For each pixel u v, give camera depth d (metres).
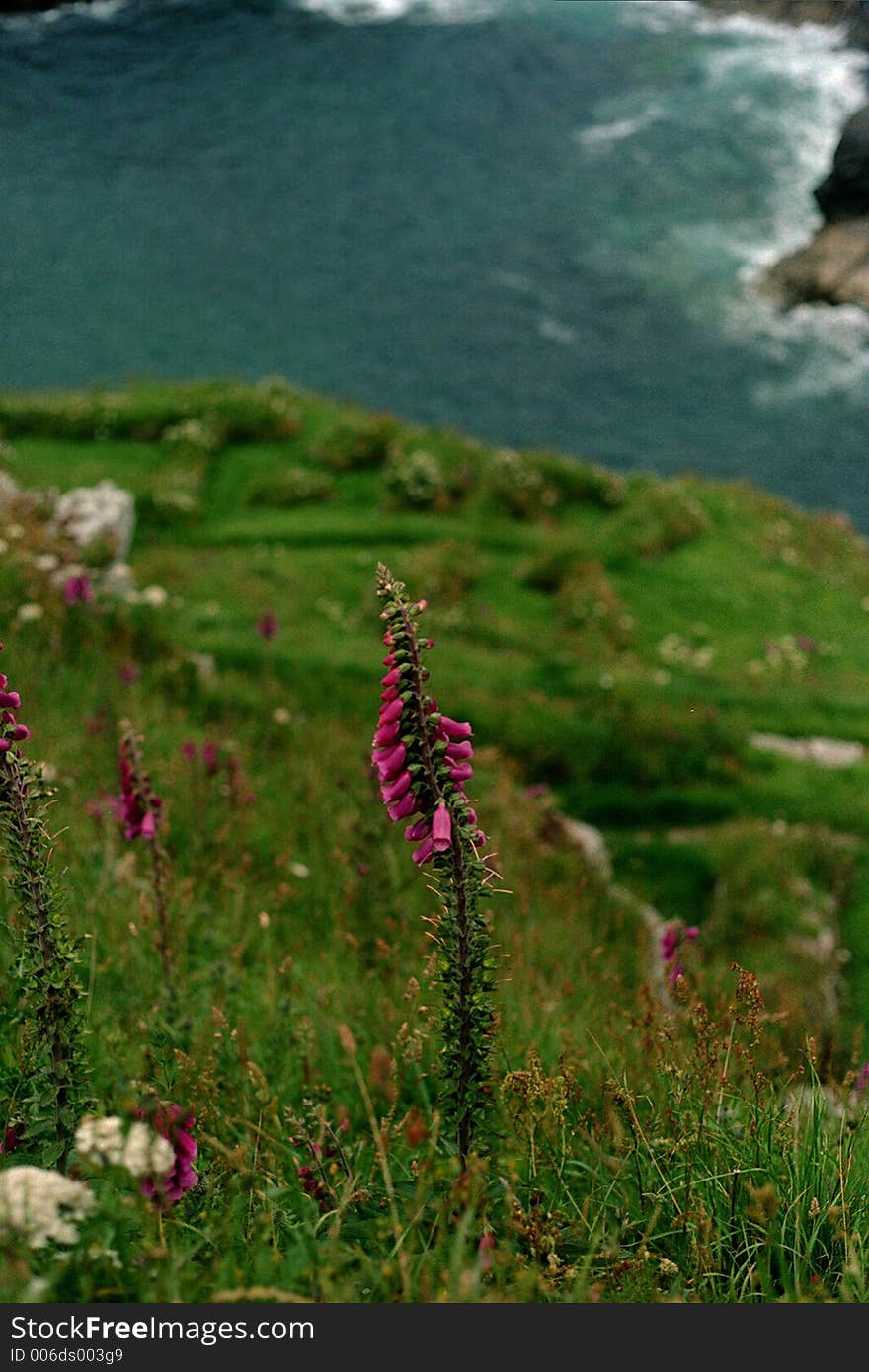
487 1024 4.03
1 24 74.38
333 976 7.15
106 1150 3.24
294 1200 3.97
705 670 26.16
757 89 68.88
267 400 35.72
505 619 26.91
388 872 8.54
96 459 33.22
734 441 45.28
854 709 23.64
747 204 58.66
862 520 41.81
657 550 31.50
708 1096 4.38
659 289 53.09
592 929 12.03
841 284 52.12
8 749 3.84
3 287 52.44
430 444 34.28
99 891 7.02
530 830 14.75
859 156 55.19
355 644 22.00
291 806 11.43
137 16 76.31
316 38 74.56
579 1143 4.41
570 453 44.50
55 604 15.73
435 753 3.74
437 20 76.56
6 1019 4.84
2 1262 2.82
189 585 24.50
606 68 71.62
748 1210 3.74
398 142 64.69
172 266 54.72
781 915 15.68
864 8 74.25
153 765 10.80
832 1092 4.95
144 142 64.06
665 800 19.16
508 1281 3.48
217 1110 4.50
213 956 6.98
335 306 52.38
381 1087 5.28
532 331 50.88
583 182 61.00
